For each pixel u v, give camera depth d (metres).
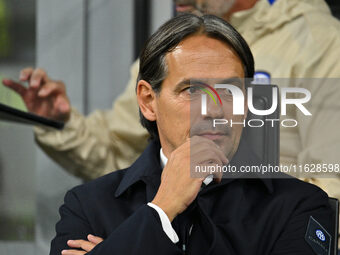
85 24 10.70
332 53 6.52
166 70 4.01
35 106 8.08
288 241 4.09
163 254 3.85
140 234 3.88
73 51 10.70
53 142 8.30
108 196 4.45
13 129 10.28
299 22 6.76
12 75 10.66
